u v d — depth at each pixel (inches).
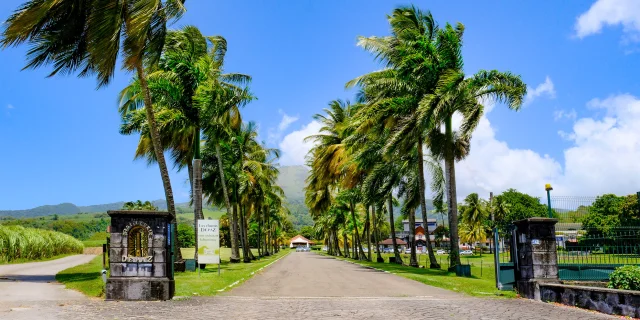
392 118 1040.8
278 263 1576.0
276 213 3225.9
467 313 403.2
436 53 912.3
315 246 6988.2
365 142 1309.1
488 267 1301.7
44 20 661.3
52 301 453.1
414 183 1251.8
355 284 705.0
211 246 743.7
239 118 1240.8
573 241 572.1
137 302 453.7
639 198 720.3
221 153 1534.2
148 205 2224.4
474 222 3563.0
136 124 956.6
